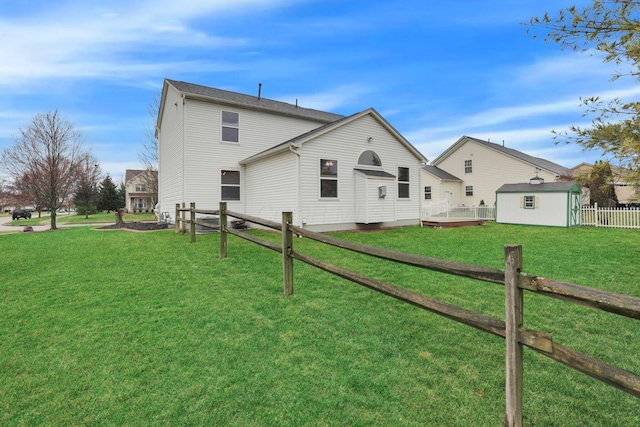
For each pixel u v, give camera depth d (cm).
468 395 205
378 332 297
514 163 2206
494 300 374
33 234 1077
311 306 365
